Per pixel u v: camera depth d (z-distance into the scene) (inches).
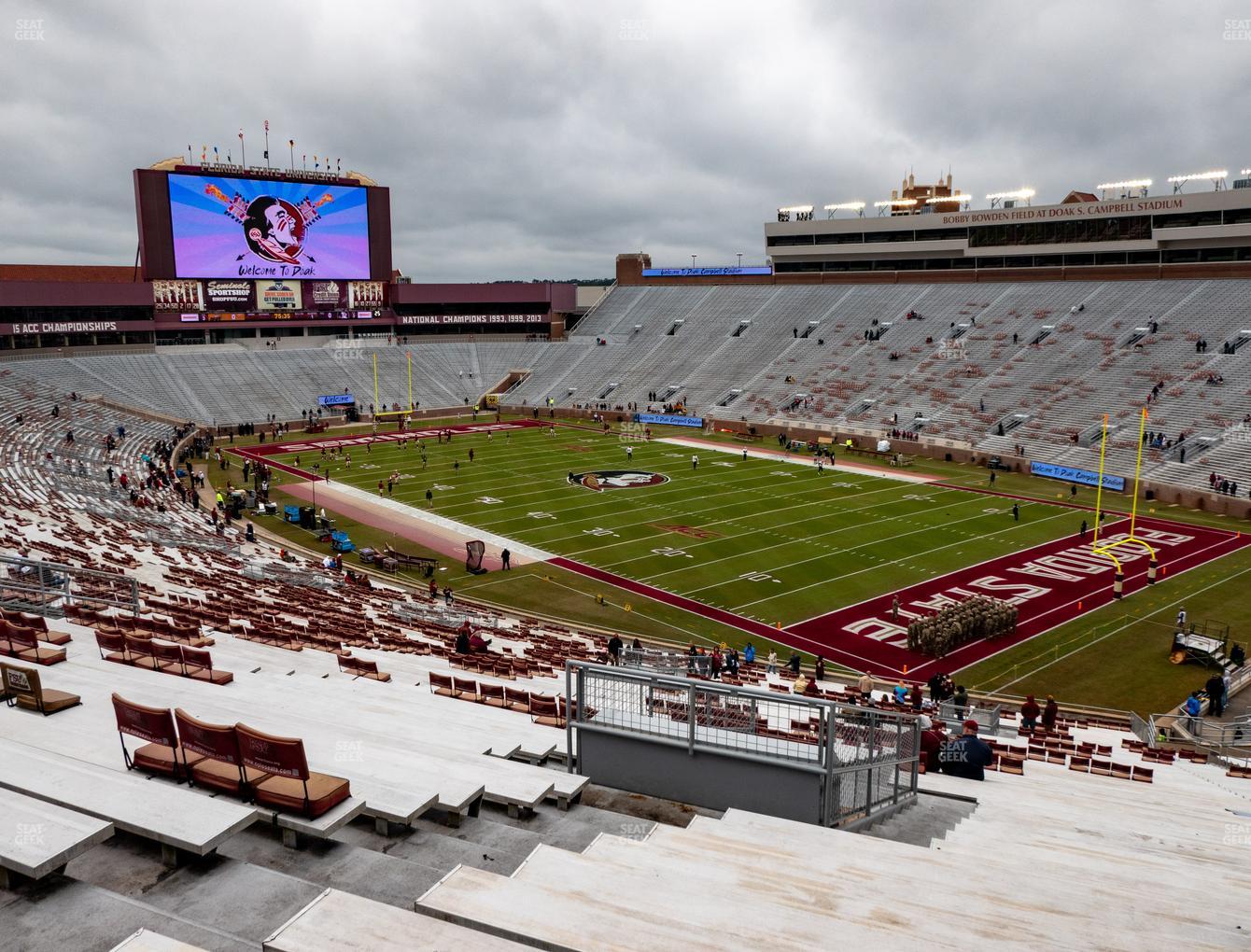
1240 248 2827.3
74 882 210.7
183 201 3316.9
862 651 1200.8
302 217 3607.3
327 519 1843.0
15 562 635.5
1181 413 2374.5
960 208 4192.9
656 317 4249.5
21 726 326.3
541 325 4473.4
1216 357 2544.3
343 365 3814.0
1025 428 2598.4
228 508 1918.1
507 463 2600.9
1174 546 1684.3
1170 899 275.9
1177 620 1278.3
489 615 1299.2
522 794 294.0
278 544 1723.7
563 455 2736.2
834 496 2140.7
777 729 371.9
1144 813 479.5
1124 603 1365.7
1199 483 2070.6
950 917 224.4
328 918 187.3
